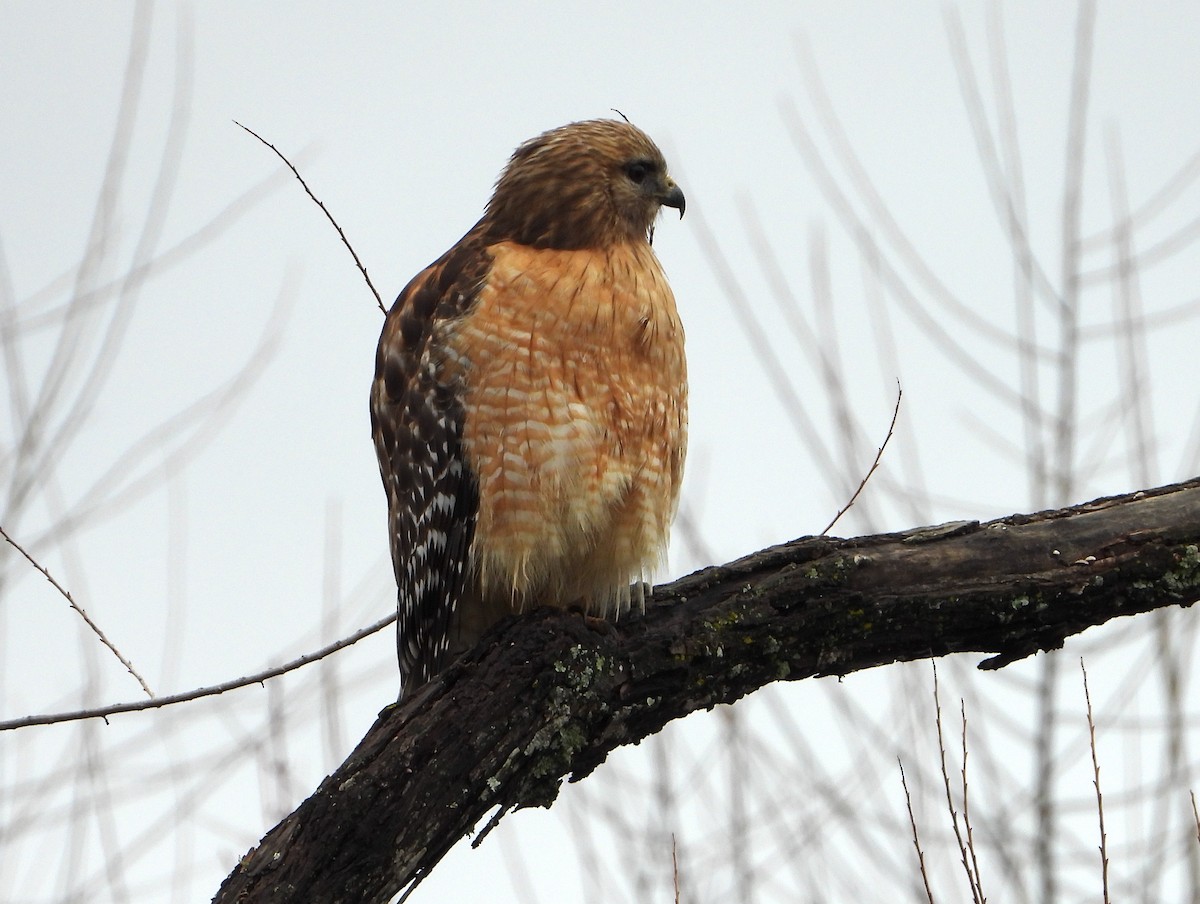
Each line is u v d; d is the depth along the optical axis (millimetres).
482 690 9484
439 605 11023
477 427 10656
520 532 10641
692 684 9883
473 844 9648
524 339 10594
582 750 9773
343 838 9078
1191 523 9922
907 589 9867
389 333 11773
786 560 9984
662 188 11711
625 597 10164
